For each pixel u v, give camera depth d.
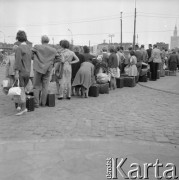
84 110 8.59
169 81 17.48
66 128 6.65
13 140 5.77
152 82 16.84
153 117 7.86
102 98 10.82
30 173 4.29
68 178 4.14
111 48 13.30
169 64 22.28
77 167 4.50
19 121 7.22
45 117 7.66
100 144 5.54
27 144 5.50
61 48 10.06
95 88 11.09
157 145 5.55
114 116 7.89
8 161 4.71
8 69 8.88
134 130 6.57
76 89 11.30
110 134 6.25
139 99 10.72
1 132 6.31
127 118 7.69
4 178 4.12
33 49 8.59
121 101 10.22
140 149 5.31
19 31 7.90
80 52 11.41
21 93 7.76
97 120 7.42
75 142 5.64
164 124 7.14
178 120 7.56
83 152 5.12
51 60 8.71
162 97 11.27
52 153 5.05
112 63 13.23
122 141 5.73
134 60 15.02
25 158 4.83
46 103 9.12
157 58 17.64
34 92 8.72
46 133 6.27
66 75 10.16
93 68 11.02
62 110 8.53
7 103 9.50
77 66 10.90
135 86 14.95
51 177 4.17
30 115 7.87
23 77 7.84
